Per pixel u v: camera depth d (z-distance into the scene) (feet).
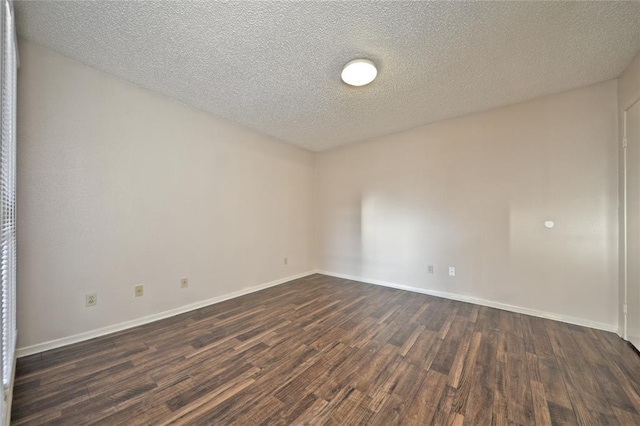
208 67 7.24
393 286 12.59
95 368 5.94
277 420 4.54
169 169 8.96
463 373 5.83
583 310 8.32
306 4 5.16
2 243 3.80
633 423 4.48
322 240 15.35
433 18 5.50
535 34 5.94
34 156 6.43
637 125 6.85
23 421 4.46
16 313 6.14
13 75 5.18
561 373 5.82
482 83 8.02
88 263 7.28
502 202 9.75
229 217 10.88
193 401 4.99
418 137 11.75
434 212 11.34
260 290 12.04
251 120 10.79
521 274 9.38
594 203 8.18
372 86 8.16
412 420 4.54
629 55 6.71
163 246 8.81
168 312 8.91
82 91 7.14
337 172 14.66
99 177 7.46
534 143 9.12
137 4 5.20
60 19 5.57
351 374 5.80
